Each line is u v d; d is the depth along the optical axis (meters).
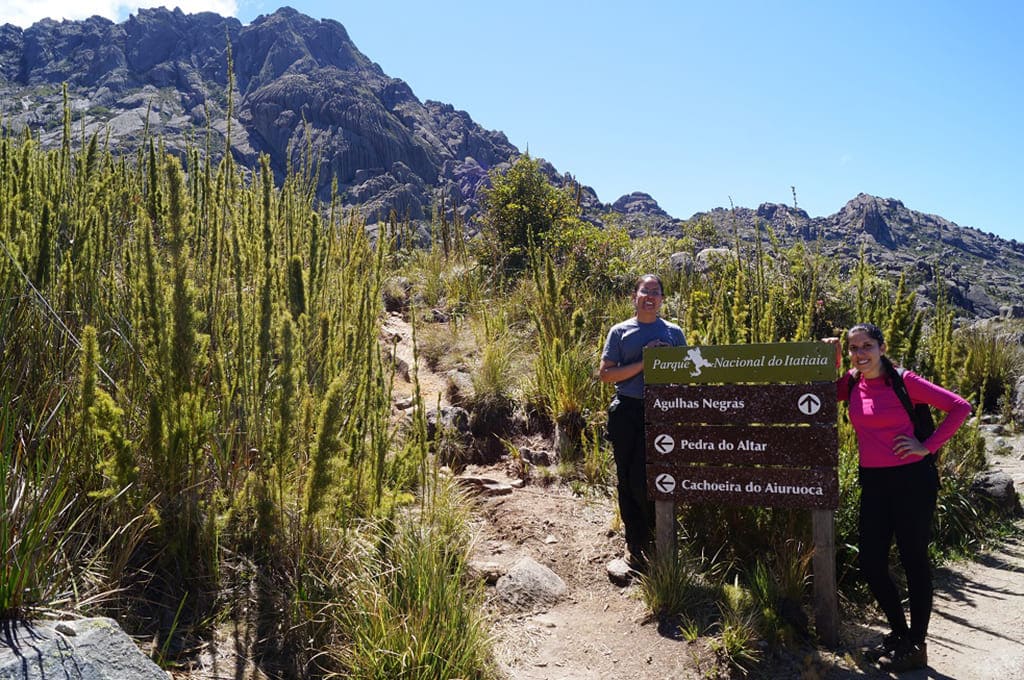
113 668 2.25
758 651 3.59
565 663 3.56
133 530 3.06
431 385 7.33
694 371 4.21
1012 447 8.77
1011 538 5.82
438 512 4.36
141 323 3.37
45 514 2.63
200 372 3.45
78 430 3.10
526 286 10.12
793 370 4.02
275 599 3.32
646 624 3.92
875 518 3.85
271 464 3.66
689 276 10.09
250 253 4.26
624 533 4.91
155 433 3.18
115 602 2.91
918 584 3.67
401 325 9.45
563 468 5.79
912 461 3.76
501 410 6.62
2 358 3.14
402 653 3.05
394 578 3.46
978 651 3.80
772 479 4.01
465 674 3.14
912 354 6.18
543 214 12.80
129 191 4.49
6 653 2.12
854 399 3.99
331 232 5.39
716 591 4.09
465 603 3.56
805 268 8.53
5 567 2.31
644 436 4.50
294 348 3.71
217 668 2.87
